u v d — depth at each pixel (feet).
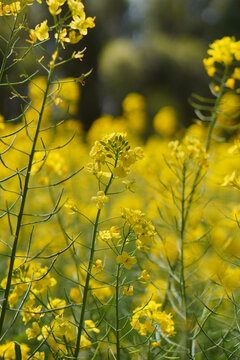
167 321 8.82
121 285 8.43
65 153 24.32
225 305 11.79
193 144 11.34
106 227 18.97
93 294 8.90
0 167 20.94
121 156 8.30
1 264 16.07
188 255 12.37
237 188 10.07
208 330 11.57
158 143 33.96
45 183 12.42
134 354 10.41
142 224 8.34
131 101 35.83
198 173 11.44
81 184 22.11
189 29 127.75
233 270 11.18
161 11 128.26
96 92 102.22
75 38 7.64
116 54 102.68
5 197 19.77
